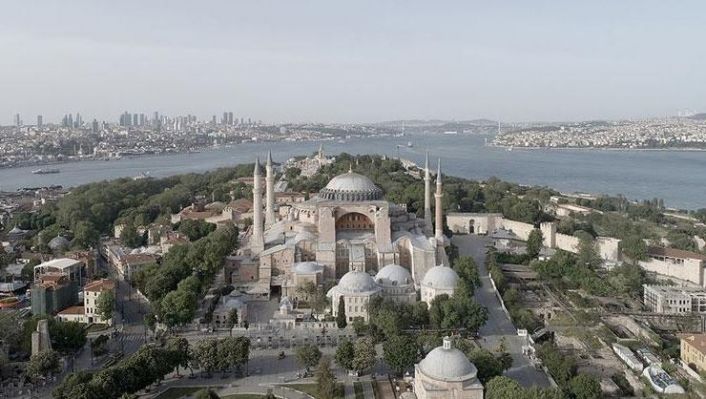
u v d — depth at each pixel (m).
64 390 192.50
